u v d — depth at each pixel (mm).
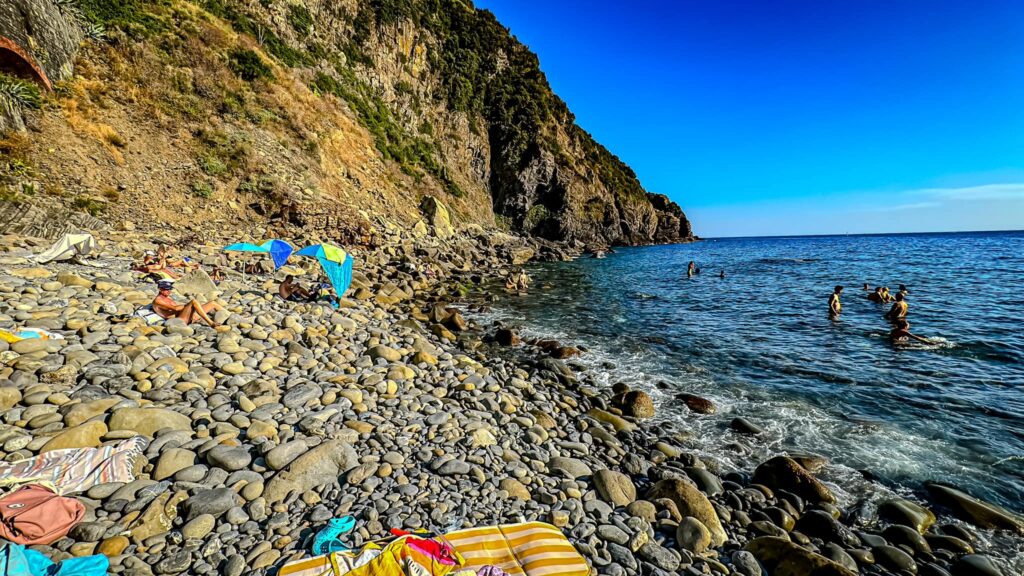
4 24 16312
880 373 10180
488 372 9984
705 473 5992
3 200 14047
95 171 18906
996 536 4902
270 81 31453
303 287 15047
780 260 44156
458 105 57875
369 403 7133
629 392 8641
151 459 4676
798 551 4297
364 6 48938
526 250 41938
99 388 5844
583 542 4414
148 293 10578
